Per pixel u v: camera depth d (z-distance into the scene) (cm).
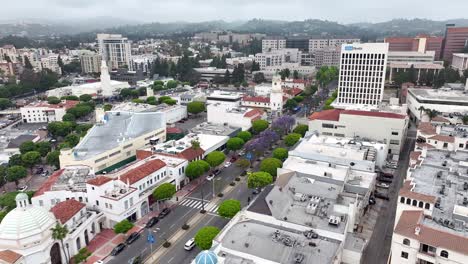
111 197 12012
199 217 12838
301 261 8031
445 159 13025
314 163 14012
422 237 8231
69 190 12575
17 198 9781
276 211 9962
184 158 15712
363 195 12094
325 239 9019
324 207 10319
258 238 8969
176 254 10769
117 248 10881
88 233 11362
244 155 18825
